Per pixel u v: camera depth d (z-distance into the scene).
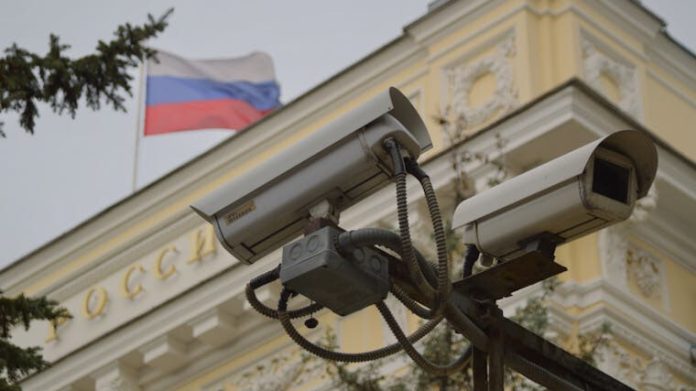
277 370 23.89
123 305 26.16
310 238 7.64
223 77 28.91
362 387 18.41
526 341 8.34
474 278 8.19
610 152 8.12
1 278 27.88
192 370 25.12
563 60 22.70
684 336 22.28
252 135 25.03
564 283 21.33
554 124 20.97
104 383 25.58
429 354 17.09
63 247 27.11
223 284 24.33
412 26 23.72
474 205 8.39
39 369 14.98
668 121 24.11
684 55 24.80
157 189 26.00
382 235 7.61
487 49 23.02
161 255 25.81
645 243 22.61
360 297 7.69
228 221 8.01
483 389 8.35
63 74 15.41
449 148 21.45
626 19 23.91
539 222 8.16
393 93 7.69
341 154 7.73
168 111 28.39
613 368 20.89
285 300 7.80
